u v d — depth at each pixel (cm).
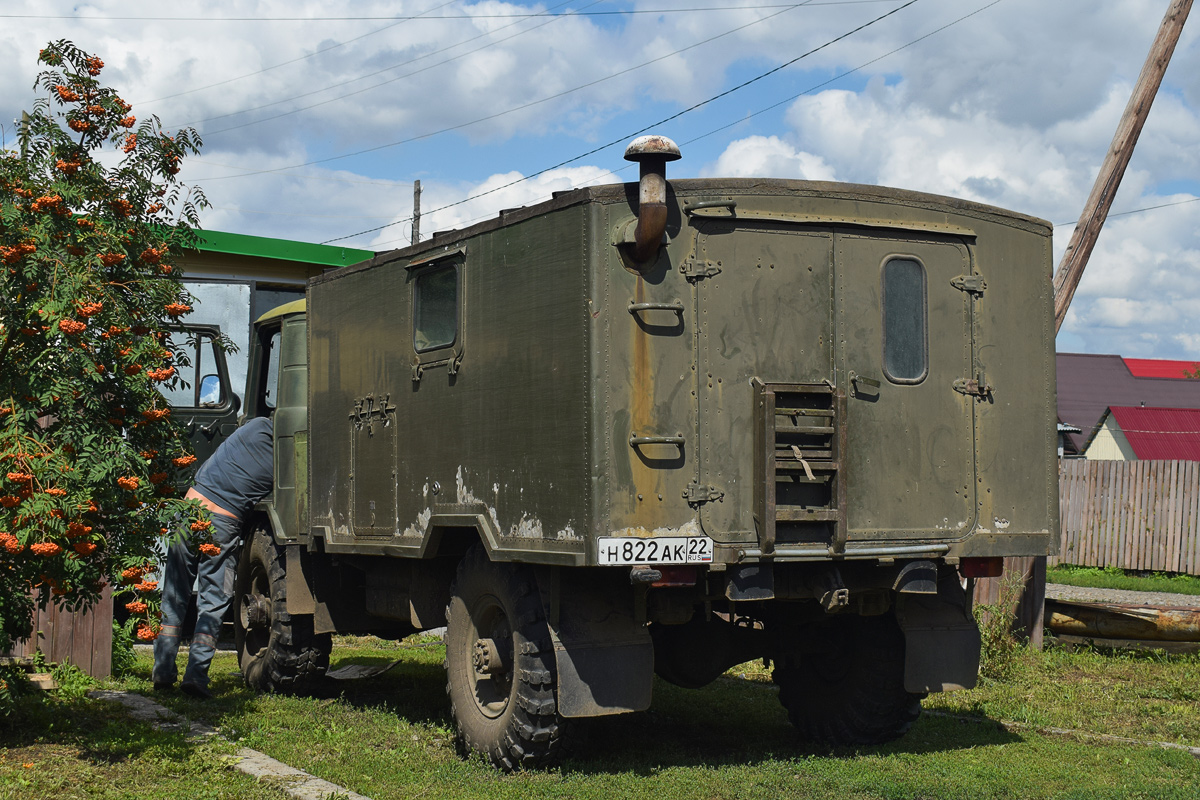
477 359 662
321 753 667
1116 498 1962
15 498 563
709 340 594
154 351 630
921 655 660
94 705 775
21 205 621
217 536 865
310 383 849
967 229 658
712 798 567
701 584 607
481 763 632
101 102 654
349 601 871
